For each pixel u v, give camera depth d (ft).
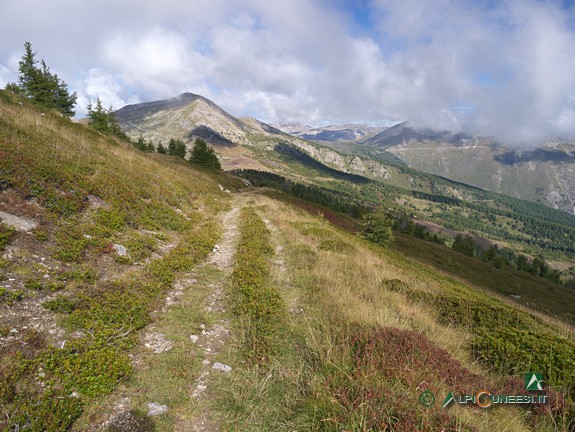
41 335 19.07
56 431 13.35
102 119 181.88
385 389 16.94
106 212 40.65
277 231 71.00
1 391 13.91
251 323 26.20
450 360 21.66
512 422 17.15
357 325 25.45
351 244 73.87
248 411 17.15
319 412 16.31
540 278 368.48
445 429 14.46
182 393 17.88
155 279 31.68
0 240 24.88
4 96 80.33
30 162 36.42
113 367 17.49
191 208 72.79
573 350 25.85
